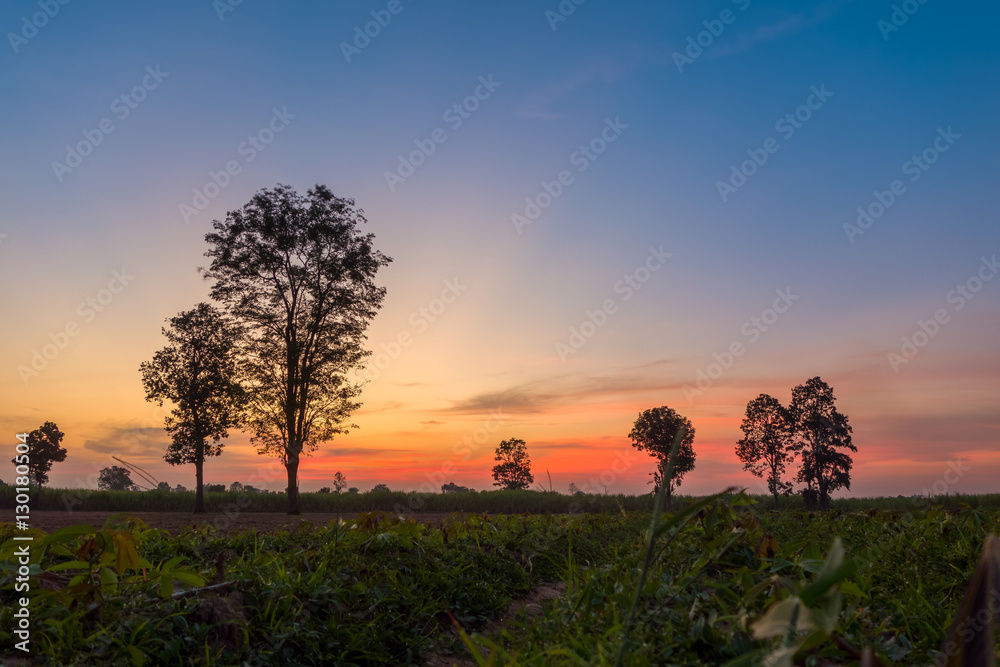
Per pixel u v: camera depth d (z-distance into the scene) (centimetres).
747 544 418
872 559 496
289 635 411
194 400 2956
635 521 1105
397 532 663
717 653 255
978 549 508
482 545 772
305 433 3102
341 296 3138
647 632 288
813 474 5400
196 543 695
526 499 3431
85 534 361
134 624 362
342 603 491
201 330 3033
